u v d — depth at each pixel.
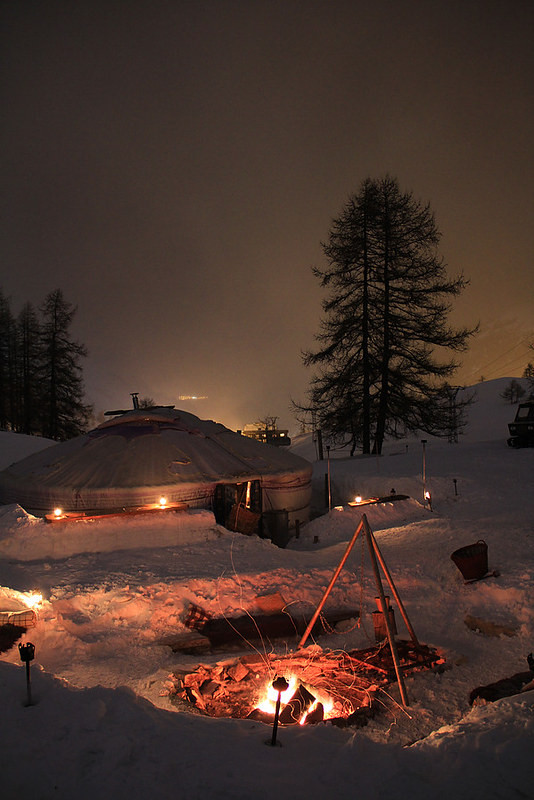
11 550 9.27
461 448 24.17
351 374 28.42
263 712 5.21
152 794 2.99
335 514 13.27
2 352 50.06
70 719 3.70
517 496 13.30
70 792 2.96
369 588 8.56
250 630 7.30
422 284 28.69
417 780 3.20
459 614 7.44
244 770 3.35
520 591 7.21
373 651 6.58
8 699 3.88
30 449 23.91
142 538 10.12
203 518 10.62
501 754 3.31
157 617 7.48
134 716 3.84
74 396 44.00
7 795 2.87
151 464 13.26
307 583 8.57
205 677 6.13
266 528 13.59
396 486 15.12
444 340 28.16
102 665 6.36
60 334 43.53
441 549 9.77
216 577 8.40
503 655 6.27
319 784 3.23
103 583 8.05
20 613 6.49
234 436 15.80
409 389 28.19
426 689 5.66
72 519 9.87
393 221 28.78
